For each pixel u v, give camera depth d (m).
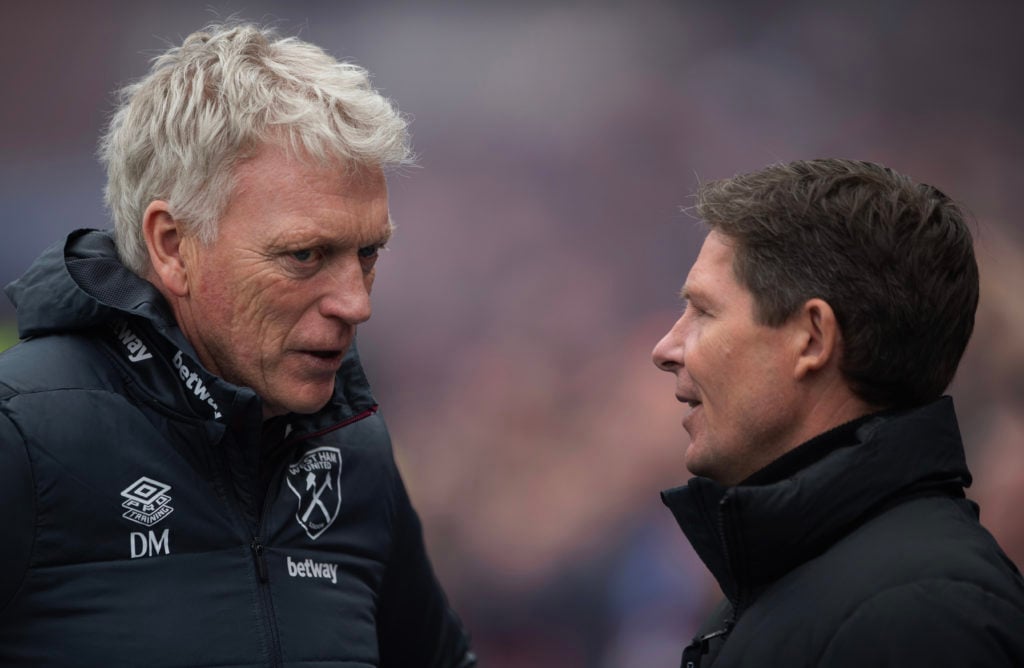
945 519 5.17
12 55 32.06
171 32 32.44
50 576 5.80
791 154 31.69
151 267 6.30
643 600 24.55
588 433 28.08
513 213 31.81
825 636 4.95
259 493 6.41
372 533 7.01
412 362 30.31
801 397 5.52
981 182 31.11
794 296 5.43
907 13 31.59
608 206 31.70
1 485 5.66
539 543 26.06
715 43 32.12
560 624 24.92
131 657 5.82
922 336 5.36
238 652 6.06
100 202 32.31
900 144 31.53
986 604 4.71
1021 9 31.44
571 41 32.28
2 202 31.98
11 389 5.91
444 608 8.10
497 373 29.83
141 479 6.04
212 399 6.06
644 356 29.69
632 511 26.19
